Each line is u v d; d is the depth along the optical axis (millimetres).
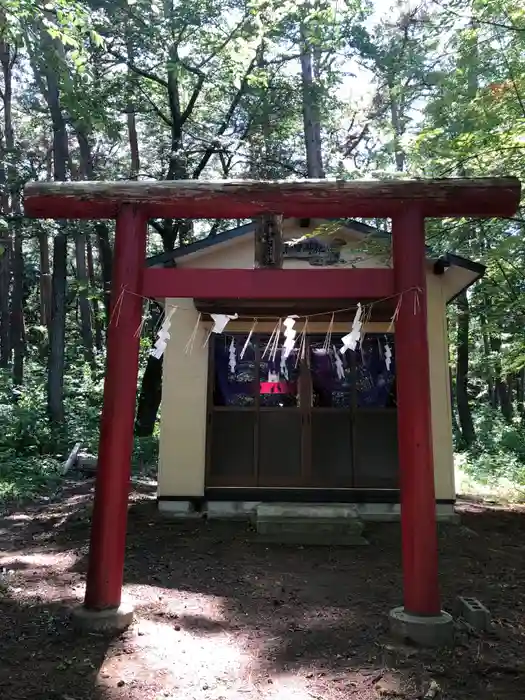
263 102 15039
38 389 15758
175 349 8102
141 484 10539
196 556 6129
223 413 8031
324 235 7824
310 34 9977
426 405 4062
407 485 4027
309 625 4305
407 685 3350
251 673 3514
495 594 5094
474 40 6363
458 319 15109
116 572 4113
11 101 18109
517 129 5801
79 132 13578
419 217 4227
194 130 15773
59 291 13375
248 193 4227
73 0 6086
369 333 8094
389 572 5691
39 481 10031
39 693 3240
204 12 12461
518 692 3287
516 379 23844
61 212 4371
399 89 7375
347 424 7992
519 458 13891
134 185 4277
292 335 4402
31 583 5184
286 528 6961
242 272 4266
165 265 8203
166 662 3623
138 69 13773
